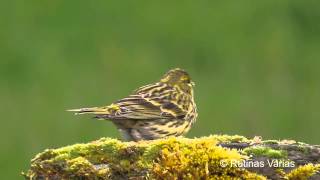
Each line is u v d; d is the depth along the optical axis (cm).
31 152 1892
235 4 2217
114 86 2031
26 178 796
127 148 772
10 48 2142
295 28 2184
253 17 2197
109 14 2202
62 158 780
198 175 745
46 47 2141
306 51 2142
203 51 2134
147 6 2211
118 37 2159
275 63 2106
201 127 1925
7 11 2219
